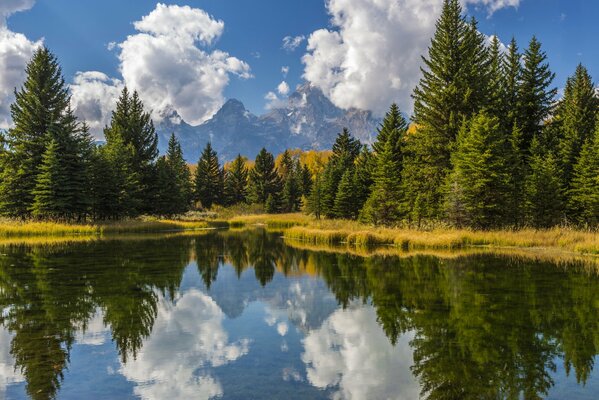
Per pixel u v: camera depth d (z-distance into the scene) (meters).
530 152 41.09
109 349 8.27
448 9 40.91
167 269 18.80
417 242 28.48
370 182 56.16
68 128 45.19
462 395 6.11
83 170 44.72
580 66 48.59
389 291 13.70
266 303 12.48
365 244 31.00
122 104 65.69
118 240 34.16
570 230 30.16
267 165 105.06
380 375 6.96
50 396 6.14
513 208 33.41
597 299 11.95
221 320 10.60
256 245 31.56
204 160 99.94
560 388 6.29
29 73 47.16
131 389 6.41
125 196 51.84
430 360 7.57
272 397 6.13
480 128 32.16
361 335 9.19
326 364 7.49
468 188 32.12
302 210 87.56
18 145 44.44
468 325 9.64
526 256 21.88
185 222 59.78
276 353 8.13
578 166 36.50
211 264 20.92
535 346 8.16
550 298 12.13
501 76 45.28
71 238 35.22
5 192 43.56
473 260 20.53
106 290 13.96
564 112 49.91
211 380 6.77
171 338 9.05
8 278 15.98
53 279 15.83
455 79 39.53
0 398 6.05
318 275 17.41
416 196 39.09
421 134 42.41
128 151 59.09
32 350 8.20
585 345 8.15
